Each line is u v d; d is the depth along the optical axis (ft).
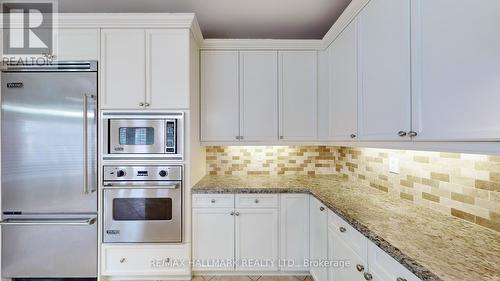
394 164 6.02
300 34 8.81
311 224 6.98
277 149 9.32
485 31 2.80
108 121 6.67
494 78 2.72
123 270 6.77
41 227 6.66
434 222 4.19
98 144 6.68
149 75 6.75
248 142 8.15
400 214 4.64
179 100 6.77
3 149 6.53
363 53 5.43
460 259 2.98
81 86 6.63
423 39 3.68
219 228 7.04
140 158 6.74
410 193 5.48
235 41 8.02
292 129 8.14
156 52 6.75
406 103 4.05
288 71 8.13
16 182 6.55
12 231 6.63
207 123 8.09
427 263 2.89
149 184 6.73
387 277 3.47
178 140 6.78
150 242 6.80
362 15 5.47
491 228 3.78
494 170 3.74
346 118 6.37
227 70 8.09
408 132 4.00
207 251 7.04
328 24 8.09
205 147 9.21
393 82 4.38
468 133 3.01
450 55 3.23
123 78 6.72
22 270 6.64
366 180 7.34
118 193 6.66
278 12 7.35
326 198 5.90
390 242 3.43
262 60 8.11
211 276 7.17
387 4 4.54
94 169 6.66
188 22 6.68
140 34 6.74
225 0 6.77
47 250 6.66
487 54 2.78
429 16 3.57
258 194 7.09
